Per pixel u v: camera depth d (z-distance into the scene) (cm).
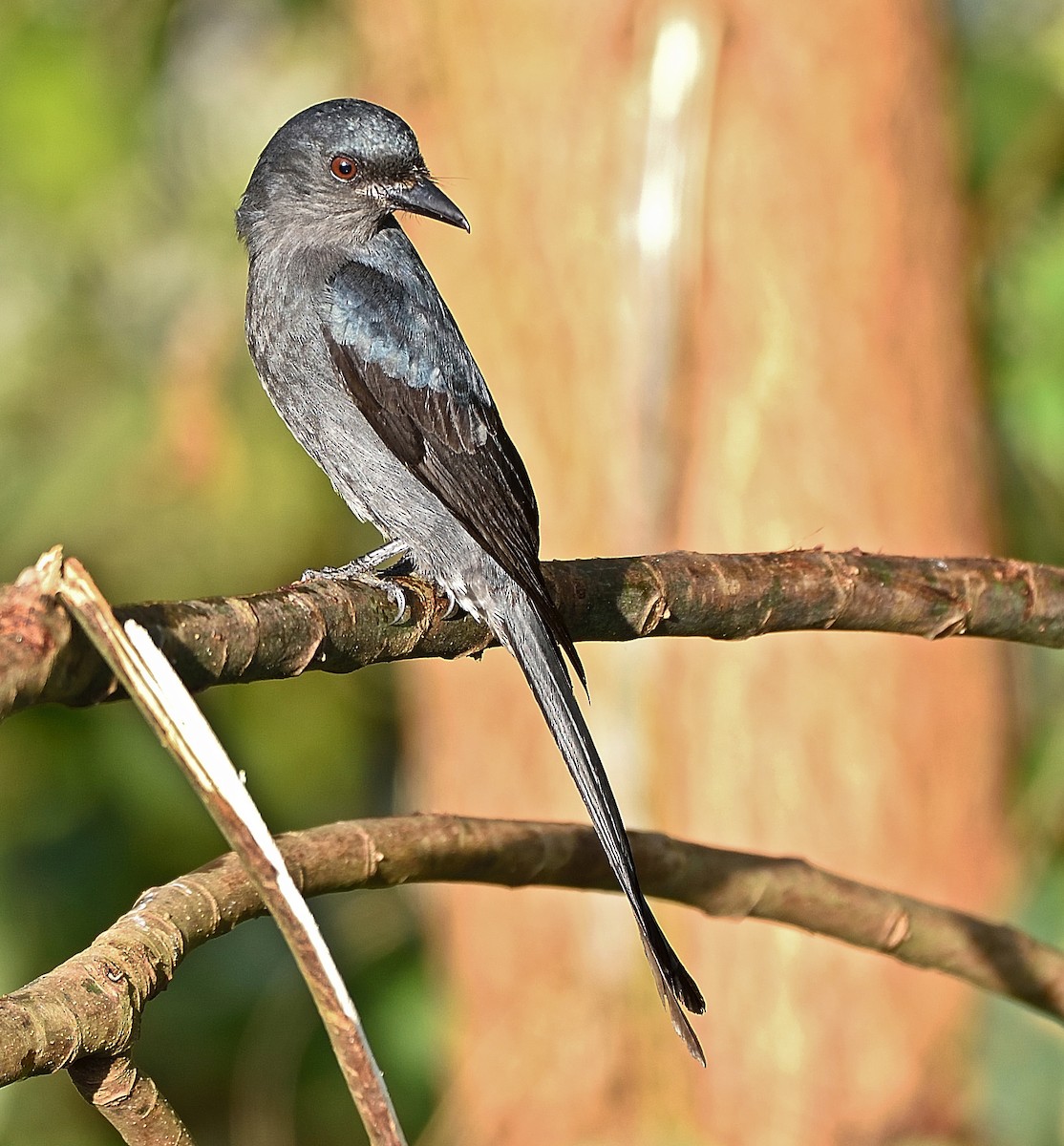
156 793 1400
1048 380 1359
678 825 1277
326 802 1528
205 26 1562
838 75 1262
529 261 1296
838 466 1262
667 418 1277
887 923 757
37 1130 1348
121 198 1467
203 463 1392
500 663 1338
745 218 1264
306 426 909
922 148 1298
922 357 1288
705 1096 1280
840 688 1262
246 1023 1470
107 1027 510
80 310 1466
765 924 1266
